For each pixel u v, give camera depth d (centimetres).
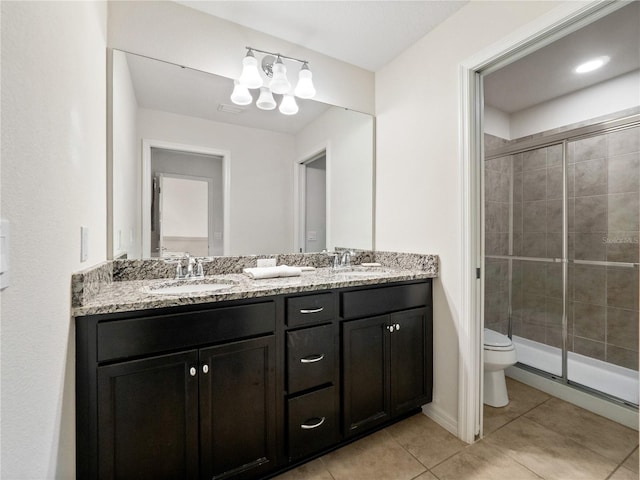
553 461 142
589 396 185
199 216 174
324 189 208
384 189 214
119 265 151
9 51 53
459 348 163
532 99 259
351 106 214
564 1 122
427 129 181
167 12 158
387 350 161
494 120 280
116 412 100
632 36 177
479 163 162
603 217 231
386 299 160
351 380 149
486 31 150
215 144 177
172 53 159
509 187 282
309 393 137
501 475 134
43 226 68
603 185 230
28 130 61
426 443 156
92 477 97
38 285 66
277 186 195
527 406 190
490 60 150
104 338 98
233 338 119
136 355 103
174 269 164
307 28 178
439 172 174
